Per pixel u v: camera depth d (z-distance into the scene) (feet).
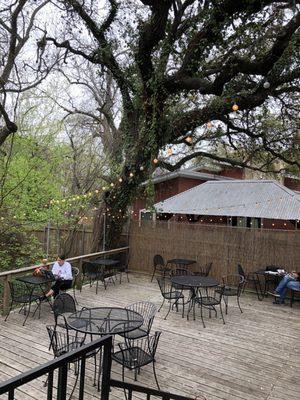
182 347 18.63
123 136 38.01
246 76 34.30
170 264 35.65
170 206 51.21
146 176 35.88
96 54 35.73
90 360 16.61
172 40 31.37
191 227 34.76
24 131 39.47
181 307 25.75
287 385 15.06
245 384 15.03
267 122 41.39
